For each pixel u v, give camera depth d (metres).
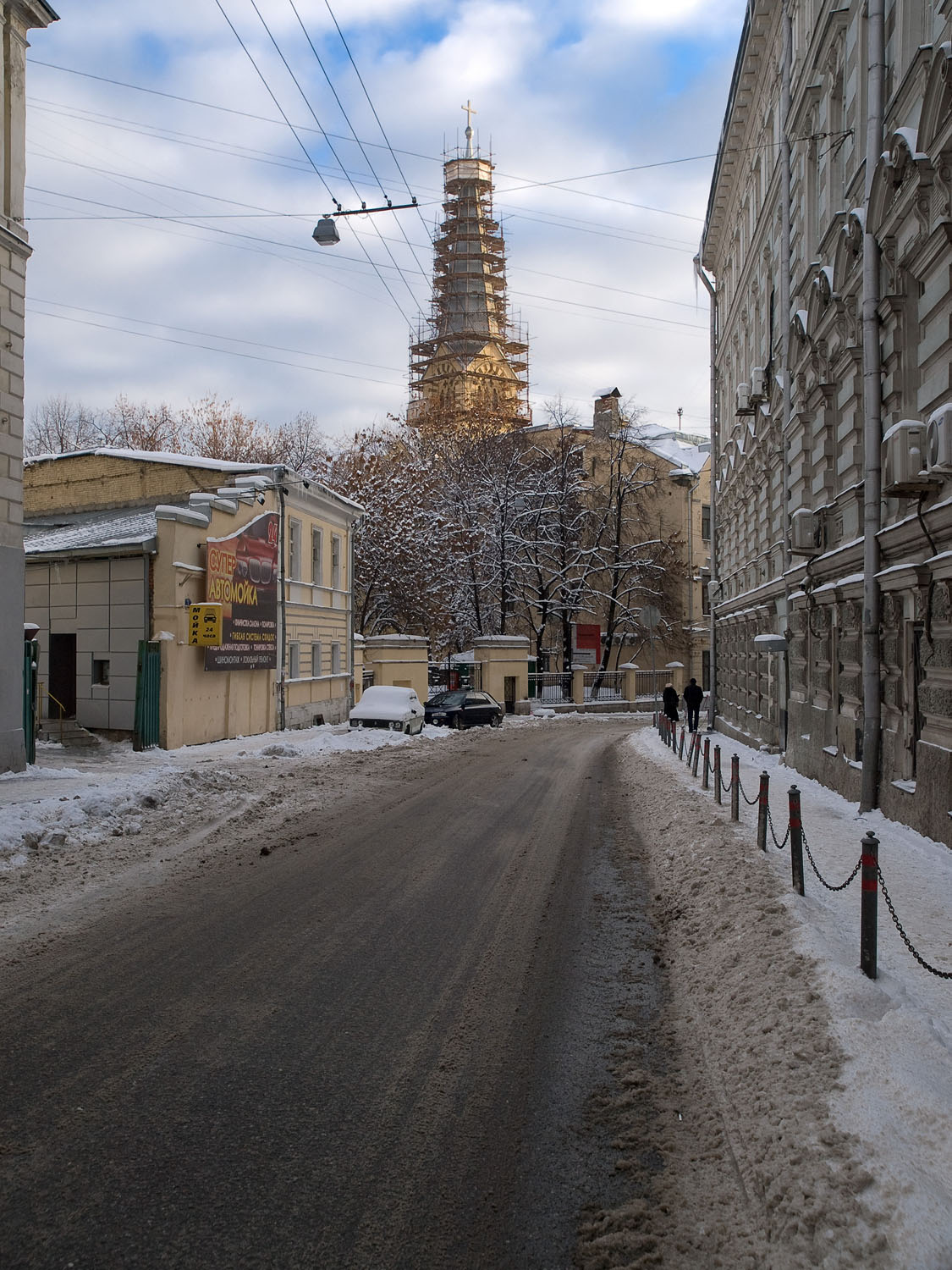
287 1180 3.70
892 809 10.51
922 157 9.08
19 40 15.06
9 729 14.63
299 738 23.50
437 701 31.62
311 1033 5.15
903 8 10.30
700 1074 4.75
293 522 27.62
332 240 16.45
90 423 52.62
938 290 9.18
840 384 13.70
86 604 21.55
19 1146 3.90
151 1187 3.62
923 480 8.98
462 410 58.25
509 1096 4.48
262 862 9.51
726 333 29.56
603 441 52.38
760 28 20.09
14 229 14.70
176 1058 4.78
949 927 6.43
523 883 8.84
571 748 23.94
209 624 21.12
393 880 8.83
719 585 29.91
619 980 6.21
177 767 16.39
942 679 9.04
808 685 15.41
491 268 66.94
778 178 19.20
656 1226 3.47
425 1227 3.43
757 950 5.98
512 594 45.91
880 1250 3.04
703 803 12.45
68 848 9.92
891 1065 4.16
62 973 6.04
